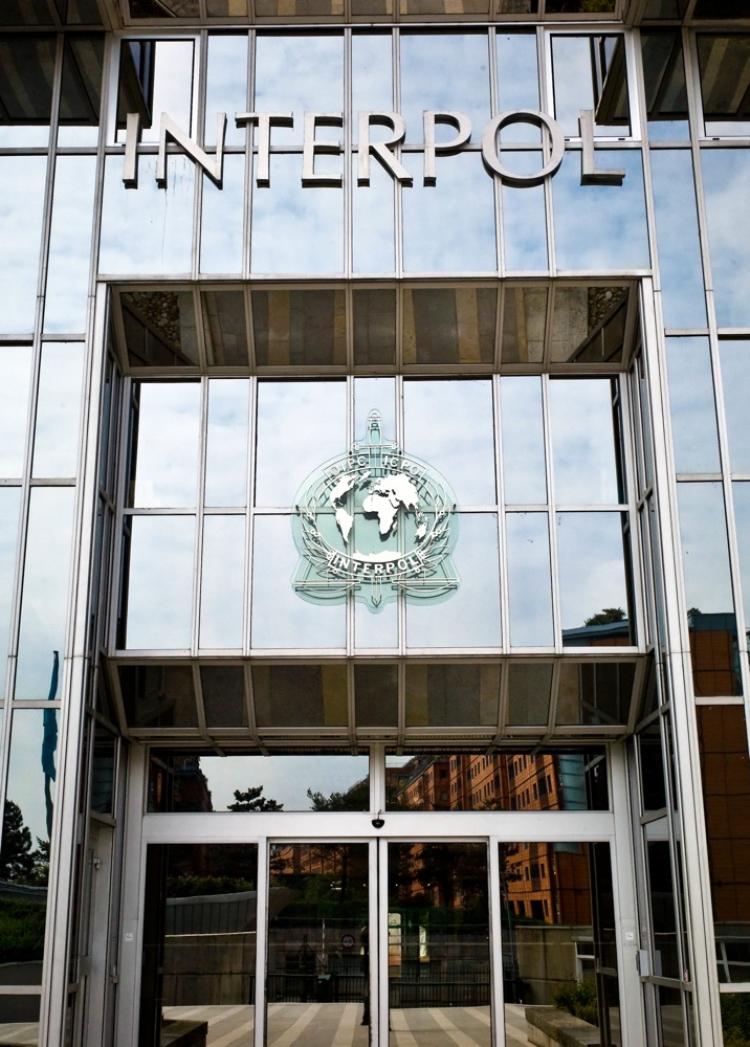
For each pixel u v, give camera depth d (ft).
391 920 37.27
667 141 38.55
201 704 37.14
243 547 37.14
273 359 38.65
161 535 37.42
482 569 36.83
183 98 39.45
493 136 38.68
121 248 37.68
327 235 37.88
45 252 37.63
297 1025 36.22
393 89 39.52
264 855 37.96
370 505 37.40
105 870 36.86
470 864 37.99
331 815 38.34
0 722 33.30
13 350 36.73
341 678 36.68
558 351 38.42
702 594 34.27
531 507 37.35
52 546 34.81
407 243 37.73
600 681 36.78
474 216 38.06
